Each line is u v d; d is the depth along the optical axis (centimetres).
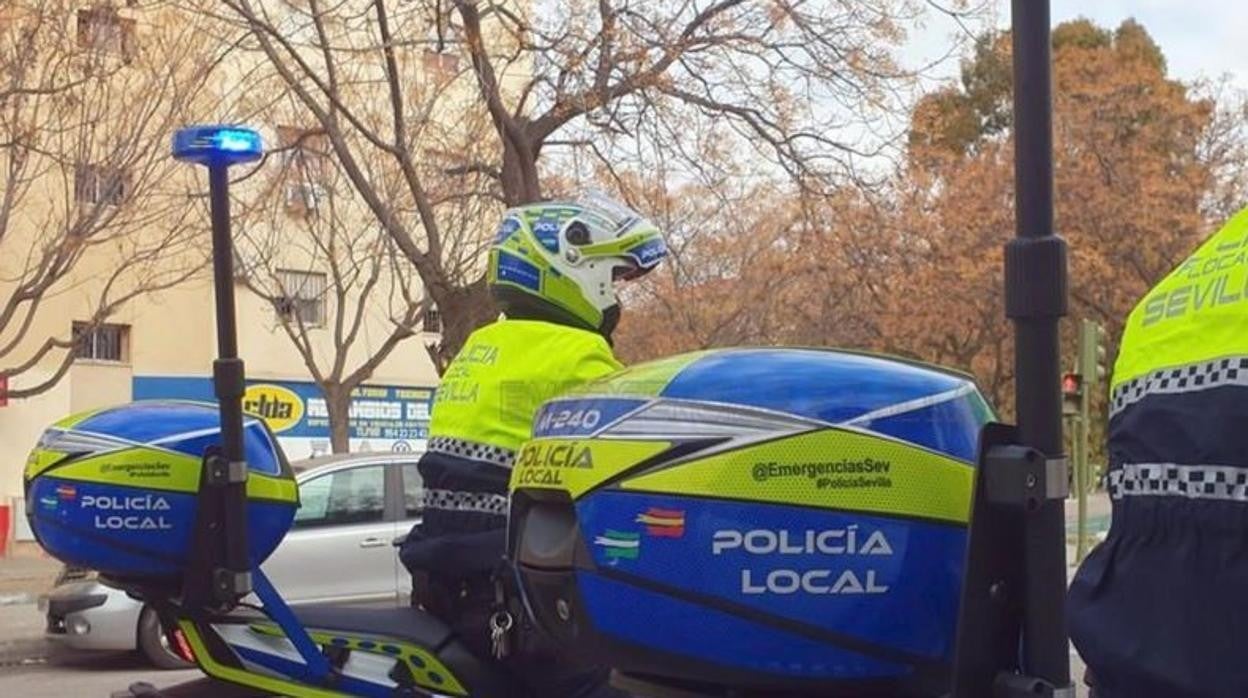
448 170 1522
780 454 210
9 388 2162
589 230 339
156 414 360
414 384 2770
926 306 2650
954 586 212
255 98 1977
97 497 346
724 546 208
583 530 219
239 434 346
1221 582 165
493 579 325
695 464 211
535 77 1359
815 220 1484
